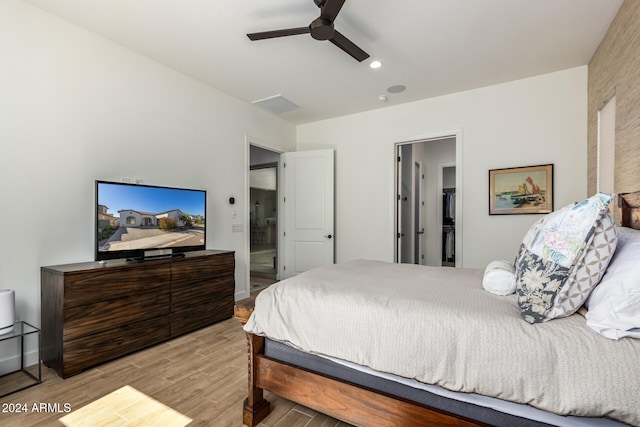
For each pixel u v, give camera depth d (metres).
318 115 4.70
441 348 1.15
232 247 3.96
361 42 2.74
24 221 2.22
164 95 3.15
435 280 1.82
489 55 2.96
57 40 2.38
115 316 2.33
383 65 3.15
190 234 3.13
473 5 2.25
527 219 3.47
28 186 2.24
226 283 3.29
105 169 2.67
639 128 1.94
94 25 2.49
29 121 2.24
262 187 5.94
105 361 2.27
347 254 4.66
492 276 1.48
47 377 2.09
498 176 3.60
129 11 2.32
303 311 1.51
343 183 4.71
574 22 2.44
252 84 3.61
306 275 1.94
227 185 3.88
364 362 1.30
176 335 2.77
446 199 6.93
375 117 4.44
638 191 1.94
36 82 2.27
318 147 4.96
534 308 1.14
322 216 4.71
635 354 0.91
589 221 1.16
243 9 2.30
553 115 3.32
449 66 3.18
